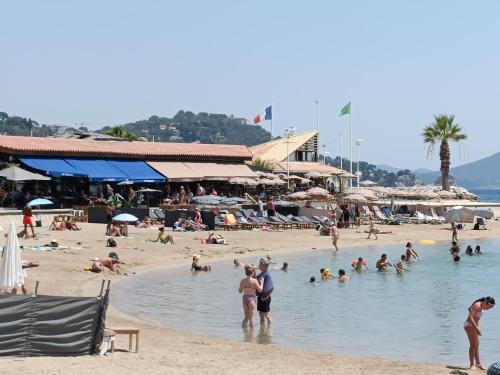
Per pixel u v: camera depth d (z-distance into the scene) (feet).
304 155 321.32
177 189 237.25
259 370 53.78
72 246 134.92
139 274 115.96
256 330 75.97
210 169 245.04
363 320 82.69
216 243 157.79
